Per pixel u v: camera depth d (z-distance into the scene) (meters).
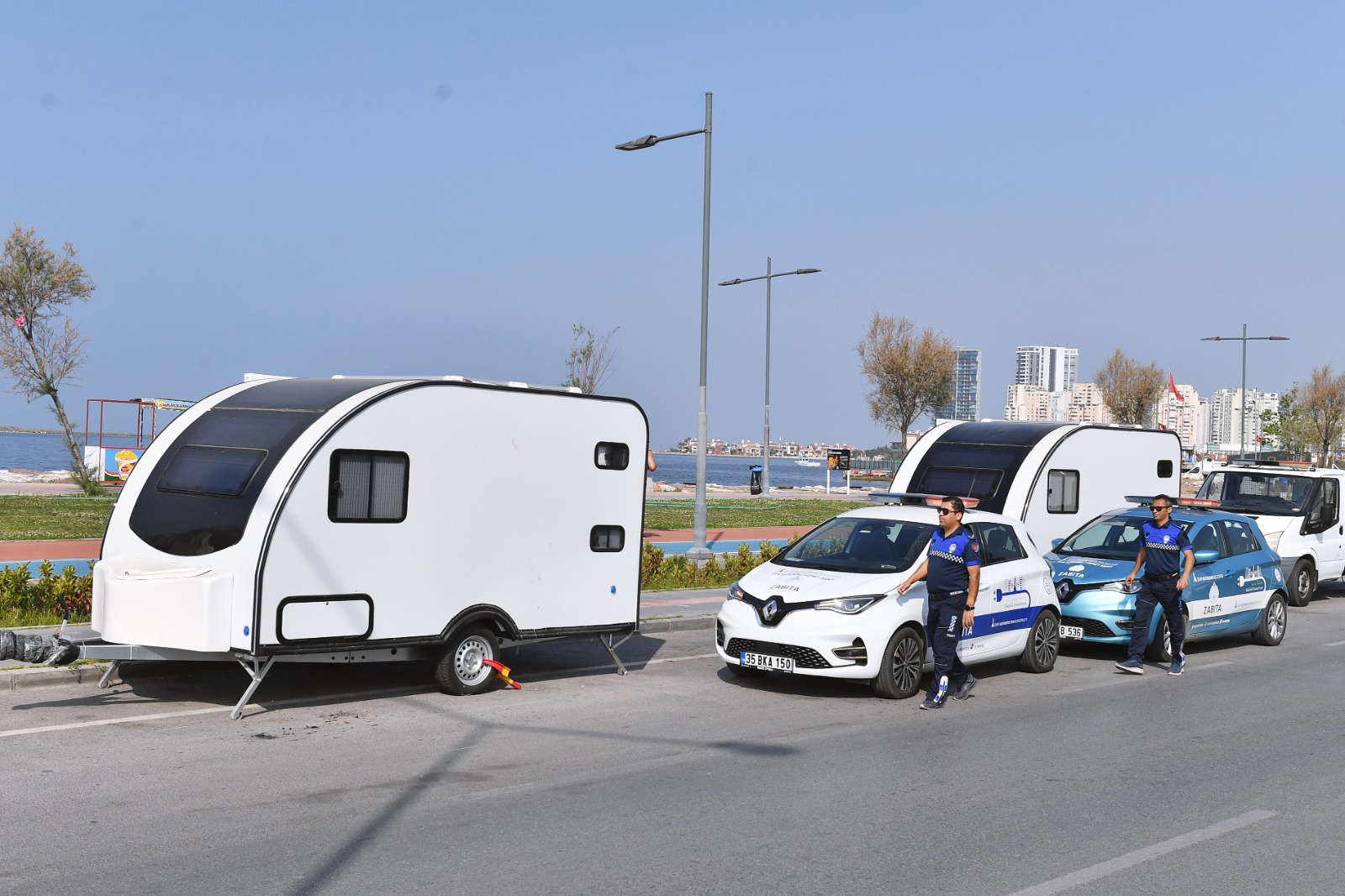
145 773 7.47
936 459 18.44
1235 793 7.66
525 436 10.53
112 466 38.12
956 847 6.39
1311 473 19.94
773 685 11.23
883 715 9.95
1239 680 12.16
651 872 5.87
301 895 5.42
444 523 9.95
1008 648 11.81
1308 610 19.05
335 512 9.27
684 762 8.16
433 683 10.85
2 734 8.38
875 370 51.00
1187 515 14.46
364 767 7.77
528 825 6.59
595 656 12.74
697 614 15.23
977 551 10.37
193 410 10.38
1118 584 13.09
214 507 9.23
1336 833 6.80
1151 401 65.94
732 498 43.31
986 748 8.80
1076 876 5.98
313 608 9.16
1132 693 11.30
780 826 6.70
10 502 28.27
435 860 5.96
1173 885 5.88
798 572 10.96
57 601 12.91
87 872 5.65
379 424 9.53
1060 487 17.80
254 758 7.94
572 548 10.94
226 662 11.27
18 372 30.17
